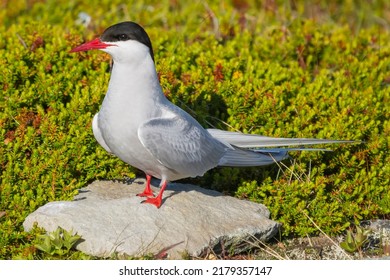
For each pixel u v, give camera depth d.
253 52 13.36
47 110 11.00
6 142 10.29
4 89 10.90
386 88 12.72
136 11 16.08
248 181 10.68
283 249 10.11
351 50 13.98
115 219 9.41
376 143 10.96
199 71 11.73
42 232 9.31
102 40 9.34
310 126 11.04
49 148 10.22
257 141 10.23
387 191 10.84
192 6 15.84
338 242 10.29
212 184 10.77
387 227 10.60
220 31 14.13
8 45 12.12
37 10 15.79
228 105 11.32
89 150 10.45
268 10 15.87
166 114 9.57
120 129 9.39
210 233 9.53
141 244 9.18
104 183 10.41
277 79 12.00
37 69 11.58
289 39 13.91
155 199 9.75
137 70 9.30
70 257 9.07
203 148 9.80
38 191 9.84
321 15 16.83
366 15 17.06
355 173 10.95
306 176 10.63
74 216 9.36
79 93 11.04
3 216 9.61
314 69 13.74
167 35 13.59
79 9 15.72
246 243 9.82
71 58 12.00
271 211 10.37
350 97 11.82
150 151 9.33
